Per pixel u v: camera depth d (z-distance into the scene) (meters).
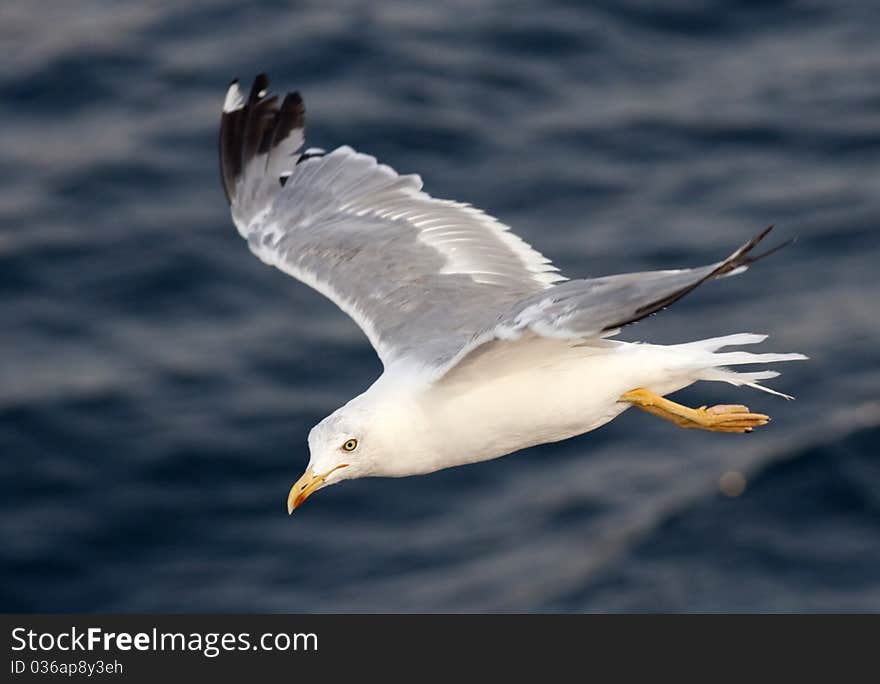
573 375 10.48
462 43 25.23
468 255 12.12
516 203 22.36
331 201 12.77
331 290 12.06
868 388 19.39
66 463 18.64
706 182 22.83
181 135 23.28
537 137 23.52
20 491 18.34
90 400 19.34
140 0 26.02
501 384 10.52
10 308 20.66
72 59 24.52
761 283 21.09
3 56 24.58
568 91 24.48
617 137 23.56
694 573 17.41
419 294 11.78
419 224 12.41
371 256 12.20
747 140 23.55
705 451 18.89
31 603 17.22
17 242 21.48
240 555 17.75
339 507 18.34
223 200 22.38
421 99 24.00
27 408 19.20
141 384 19.59
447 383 10.50
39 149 23.06
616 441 19.14
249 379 19.69
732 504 18.11
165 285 21.06
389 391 10.83
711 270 8.84
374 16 25.62
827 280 21.11
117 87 24.16
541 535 17.91
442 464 10.91
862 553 17.50
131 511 18.17
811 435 18.84
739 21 25.84
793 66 24.89
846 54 25.09
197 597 17.27
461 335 11.21
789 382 19.64
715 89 24.50
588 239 21.69
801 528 17.86
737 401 19.42
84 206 22.12
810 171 23.02
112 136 23.27
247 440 18.89
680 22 25.81
